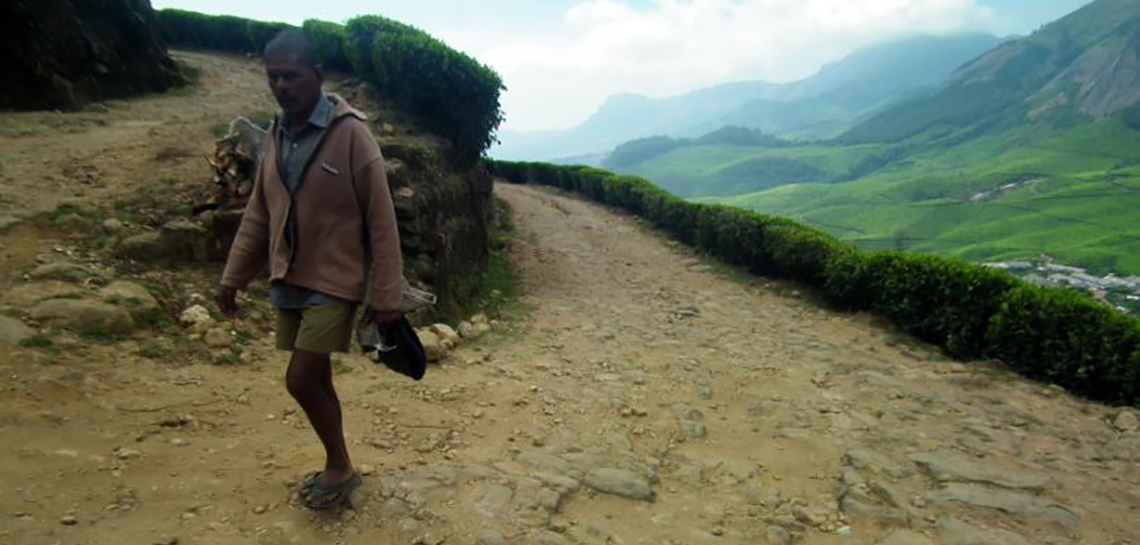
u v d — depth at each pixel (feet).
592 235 59.31
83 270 16.49
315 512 9.56
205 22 71.97
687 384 21.24
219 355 15.56
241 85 48.60
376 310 8.79
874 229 505.25
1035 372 23.47
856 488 13.62
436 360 20.08
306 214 8.49
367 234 9.09
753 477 14.14
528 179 113.29
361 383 16.56
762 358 24.95
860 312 33.12
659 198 66.69
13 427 10.21
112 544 7.91
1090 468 15.34
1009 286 25.61
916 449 16.05
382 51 38.81
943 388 21.70
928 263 29.01
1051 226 409.28
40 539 7.73
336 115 8.60
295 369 8.68
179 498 9.35
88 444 10.36
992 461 15.40
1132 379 20.51
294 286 8.75
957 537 11.61
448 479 11.64
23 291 14.80
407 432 14.02
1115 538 11.84
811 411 18.85
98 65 36.50
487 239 42.04
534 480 12.30
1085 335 22.16
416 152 31.04
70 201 19.86
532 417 16.65
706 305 35.81
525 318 29.68
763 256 44.29
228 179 20.83
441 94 38.11
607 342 26.58
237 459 10.96
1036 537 11.75
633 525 11.38
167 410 12.28
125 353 14.19
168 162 25.11
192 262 19.38
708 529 11.60
